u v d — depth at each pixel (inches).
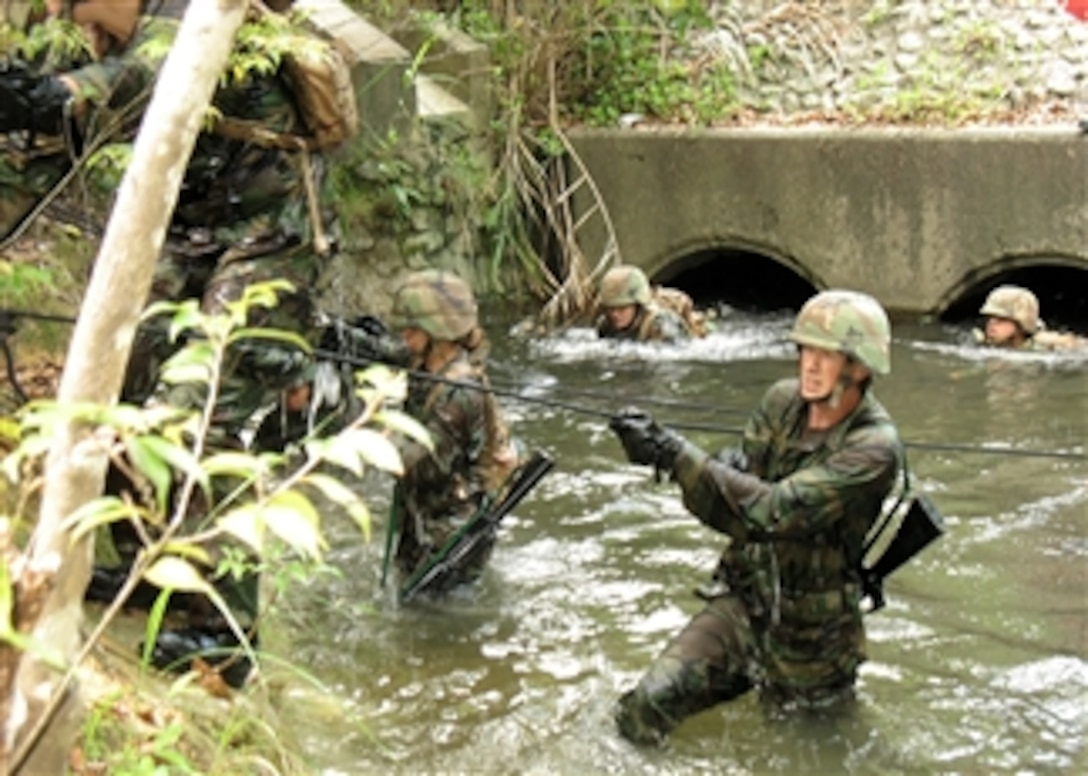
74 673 85.5
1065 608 233.9
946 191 447.8
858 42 505.0
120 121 172.7
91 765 133.1
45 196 189.8
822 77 498.9
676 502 288.0
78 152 181.6
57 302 245.8
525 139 501.0
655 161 490.9
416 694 203.5
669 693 187.3
